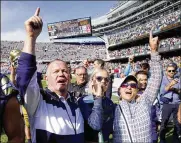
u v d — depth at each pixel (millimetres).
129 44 59875
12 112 2133
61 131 2652
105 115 2855
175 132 6203
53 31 66000
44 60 71250
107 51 66875
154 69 3654
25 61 2303
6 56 69375
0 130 2131
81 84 5164
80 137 2740
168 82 6172
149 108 3432
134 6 66125
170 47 42125
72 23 63938
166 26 43719
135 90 3344
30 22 2227
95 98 2809
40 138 2623
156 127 5812
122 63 60562
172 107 6105
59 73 2758
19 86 2336
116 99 14453
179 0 44750
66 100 2852
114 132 3195
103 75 2799
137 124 3205
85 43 69125
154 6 55188
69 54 74000
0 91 2113
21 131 2227
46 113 2660
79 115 2830
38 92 2514
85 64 6719
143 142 3184
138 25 61125
